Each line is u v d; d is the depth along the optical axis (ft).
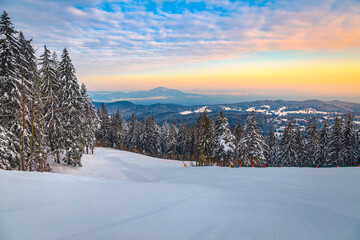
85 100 115.34
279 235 13.12
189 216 16.94
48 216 14.93
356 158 122.11
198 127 157.69
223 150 115.85
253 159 106.83
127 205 19.26
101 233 12.37
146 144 214.90
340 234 13.37
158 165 129.90
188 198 24.70
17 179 27.04
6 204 16.99
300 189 33.53
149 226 14.02
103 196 22.22
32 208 16.47
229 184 45.24
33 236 11.52
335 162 118.11
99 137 227.81
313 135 135.95
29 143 60.39
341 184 36.14
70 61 80.38
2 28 54.34
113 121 237.25
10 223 13.21
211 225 14.87
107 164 108.06
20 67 57.57
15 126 58.08
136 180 73.26
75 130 85.25
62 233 12.13
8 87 54.44
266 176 52.80
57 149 80.38
